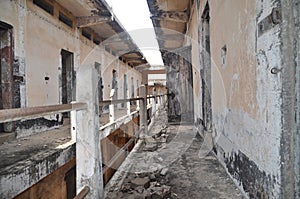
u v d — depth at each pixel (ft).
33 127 13.16
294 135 4.16
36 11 14.78
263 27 4.93
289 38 4.13
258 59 5.29
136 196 7.04
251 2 5.66
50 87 16.52
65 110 5.57
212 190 7.16
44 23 15.76
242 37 6.47
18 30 12.84
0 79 12.15
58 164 8.55
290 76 4.14
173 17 20.95
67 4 18.33
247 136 6.23
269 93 4.74
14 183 6.28
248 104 6.11
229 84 8.14
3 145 9.93
